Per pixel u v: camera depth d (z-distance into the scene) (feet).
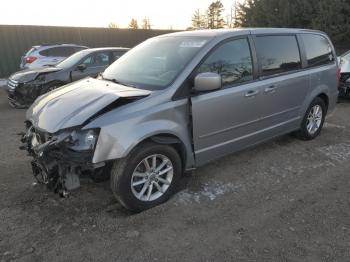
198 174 15.21
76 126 10.89
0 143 19.94
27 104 29.63
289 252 10.12
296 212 12.23
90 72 31.86
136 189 12.12
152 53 14.93
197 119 13.05
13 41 51.29
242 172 15.47
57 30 55.06
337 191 13.78
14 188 13.89
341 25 55.06
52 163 11.05
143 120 11.58
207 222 11.62
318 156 17.40
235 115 14.48
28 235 10.87
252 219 11.80
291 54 17.38
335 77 20.47
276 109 16.57
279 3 60.64
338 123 24.04
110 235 10.90
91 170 11.31
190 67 12.99
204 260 9.81
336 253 10.09
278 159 16.96
